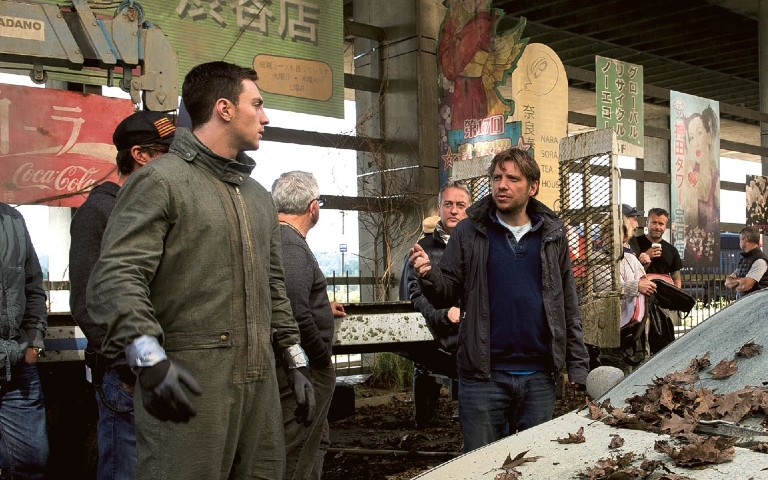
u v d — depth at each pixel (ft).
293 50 30.63
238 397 7.47
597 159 21.12
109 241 7.13
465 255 11.91
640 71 41.73
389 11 35.78
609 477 7.30
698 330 10.76
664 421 8.50
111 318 6.82
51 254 29.37
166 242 7.29
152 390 6.55
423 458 18.47
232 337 7.45
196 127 7.84
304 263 11.35
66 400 13.35
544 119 33.42
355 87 34.86
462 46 33.96
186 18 27.58
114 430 9.65
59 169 20.99
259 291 7.75
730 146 55.16
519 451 8.64
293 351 8.53
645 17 56.18
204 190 7.48
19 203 20.39
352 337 14.49
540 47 33.22
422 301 15.11
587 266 21.29
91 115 21.49
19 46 12.23
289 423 11.37
